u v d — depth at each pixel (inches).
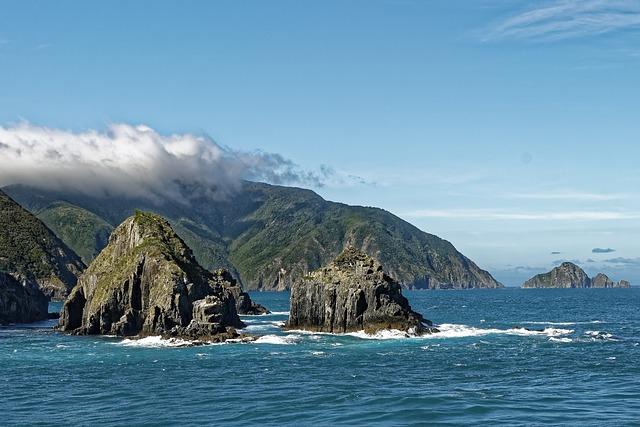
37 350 4886.8
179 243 7007.9
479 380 3467.0
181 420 2640.3
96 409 2856.8
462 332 5959.6
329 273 6333.7
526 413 2674.7
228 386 3339.1
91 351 4817.9
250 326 6850.4
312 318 6279.5
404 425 2511.1
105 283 6378.0
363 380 3484.3
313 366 4003.4
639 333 6102.4
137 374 3752.5
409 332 5703.7
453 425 2496.3
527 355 4446.4
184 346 5054.1
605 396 3009.4
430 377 3570.4
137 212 7347.4
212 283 6697.8
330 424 2544.3
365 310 5999.0
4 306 7583.7
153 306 5866.1
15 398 3105.3
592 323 7485.2
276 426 2532.0
